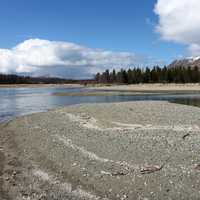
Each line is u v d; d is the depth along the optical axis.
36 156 12.72
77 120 22.45
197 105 36.41
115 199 8.23
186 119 21.22
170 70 138.00
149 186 8.88
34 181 9.74
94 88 125.50
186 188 8.62
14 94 81.88
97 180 9.55
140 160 11.20
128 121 20.88
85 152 12.70
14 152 13.66
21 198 8.38
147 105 29.98
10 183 9.58
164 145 13.32
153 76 139.50
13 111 34.50
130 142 14.08
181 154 11.83
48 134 17.30
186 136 15.40
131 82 143.25
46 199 8.29
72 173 10.30
